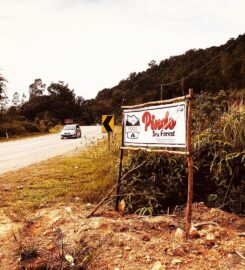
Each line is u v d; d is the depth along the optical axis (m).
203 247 3.78
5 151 18.69
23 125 50.47
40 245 3.99
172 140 4.37
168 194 5.66
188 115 4.02
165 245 3.84
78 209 5.49
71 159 11.94
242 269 3.28
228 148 5.61
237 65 66.94
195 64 105.19
